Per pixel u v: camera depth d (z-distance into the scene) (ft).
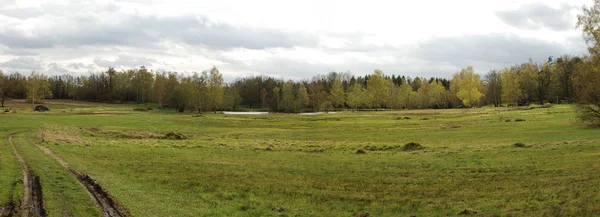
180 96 486.79
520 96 470.39
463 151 120.16
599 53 174.19
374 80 532.73
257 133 224.53
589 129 164.96
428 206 62.95
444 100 583.99
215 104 505.66
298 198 69.56
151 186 76.18
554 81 462.60
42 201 58.95
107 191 67.41
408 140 171.42
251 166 102.63
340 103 600.80
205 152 130.41
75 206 57.31
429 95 570.87
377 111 477.77
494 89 532.73
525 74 481.46
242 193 72.69
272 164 106.11
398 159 111.04
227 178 86.22
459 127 221.25
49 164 92.99
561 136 147.33
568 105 346.33
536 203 61.11
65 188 68.59
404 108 575.79
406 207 62.64
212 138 194.29
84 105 554.46
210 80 494.18
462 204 63.46
